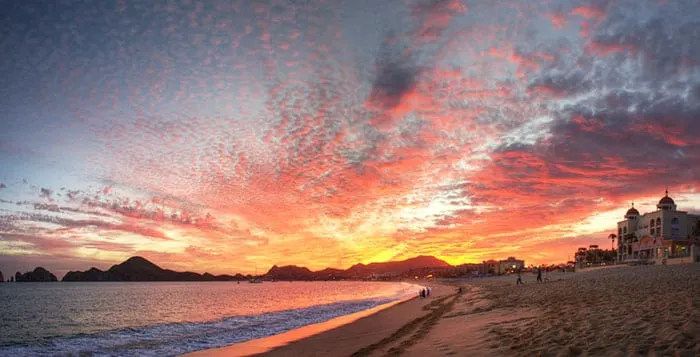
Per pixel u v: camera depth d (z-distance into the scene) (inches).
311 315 1566.2
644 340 415.5
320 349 725.9
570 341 464.8
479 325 740.0
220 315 1825.8
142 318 1829.5
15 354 938.7
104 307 2600.9
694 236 3892.7
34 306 2758.4
